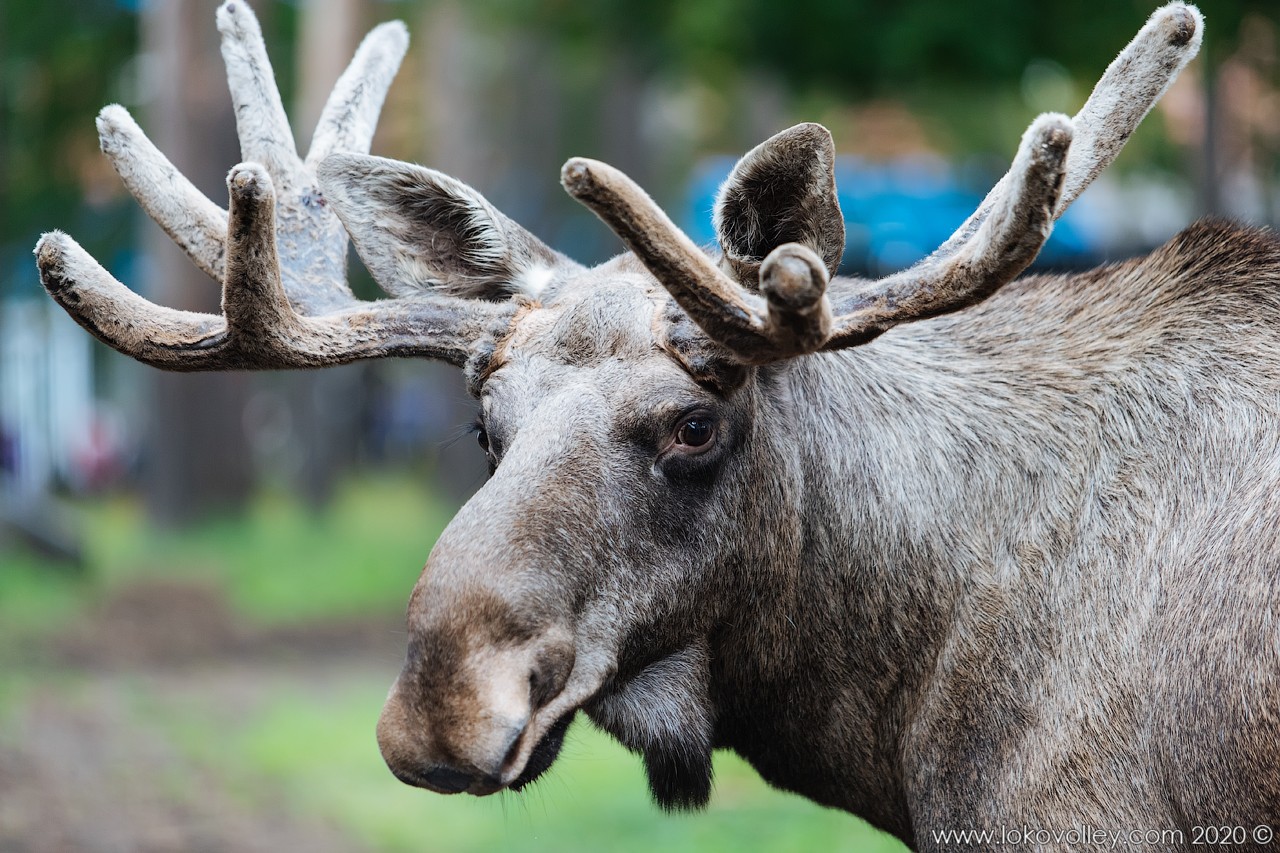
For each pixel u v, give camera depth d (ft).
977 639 36.06
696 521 34.27
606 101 205.26
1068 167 35.55
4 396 245.45
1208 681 32.71
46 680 103.09
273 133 41.19
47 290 36.96
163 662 113.19
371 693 102.22
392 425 331.57
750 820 64.39
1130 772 33.71
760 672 37.19
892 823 38.86
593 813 68.80
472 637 31.04
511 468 32.91
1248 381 35.63
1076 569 35.55
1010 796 34.91
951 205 159.84
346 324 36.81
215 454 180.45
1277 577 32.32
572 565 32.40
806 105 122.62
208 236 39.11
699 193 223.92
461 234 38.99
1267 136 120.78
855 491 37.14
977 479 37.04
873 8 96.99
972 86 101.76
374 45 43.60
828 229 32.76
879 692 37.58
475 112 207.10
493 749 30.32
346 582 148.56
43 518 152.15
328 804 73.72
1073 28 93.20
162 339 36.78
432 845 66.90
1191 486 35.06
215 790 75.31
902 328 39.24
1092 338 37.96
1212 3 86.69
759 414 35.78
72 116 200.13
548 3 134.82
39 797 71.10
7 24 192.75
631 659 34.17
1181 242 38.19
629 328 34.30
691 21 107.65
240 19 41.73
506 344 35.60
